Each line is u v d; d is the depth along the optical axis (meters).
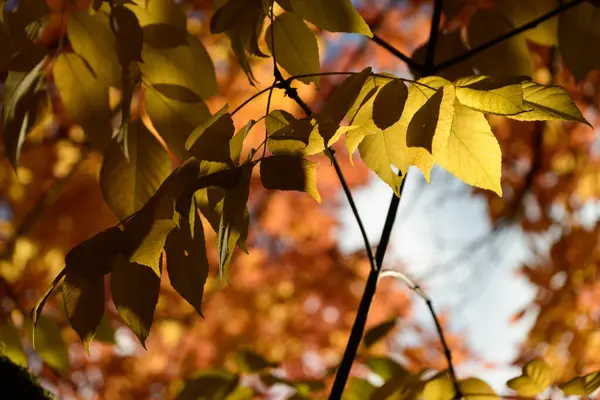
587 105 3.30
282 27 1.42
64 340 1.56
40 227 3.23
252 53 1.36
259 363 1.59
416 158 1.20
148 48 1.44
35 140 2.61
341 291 4.93
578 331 2.74
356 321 1.43
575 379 1.41
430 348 2.88
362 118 1.22
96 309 1.21
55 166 3.10
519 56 1.63
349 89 1.21
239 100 3.07
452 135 1.25
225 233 1.19
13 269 2.80
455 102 1.24
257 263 4.73
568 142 3.90
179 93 1.44
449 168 1.26
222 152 1.20
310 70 1.43
